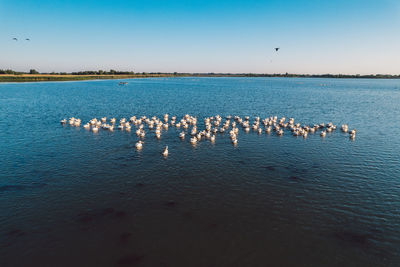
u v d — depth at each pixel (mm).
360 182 35125
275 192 32344
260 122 72312
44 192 31500
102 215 27406
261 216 27562
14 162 40156
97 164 39844
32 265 21203
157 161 41312
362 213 28219
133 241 23875
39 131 58812
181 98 130375
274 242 23891
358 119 79562
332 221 26859
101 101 113000
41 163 39938
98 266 21219
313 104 112688
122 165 39594
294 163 41344
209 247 23219
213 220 26828
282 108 100062
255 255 22375
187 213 27922
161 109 94125
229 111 91875
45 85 198500
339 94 163625
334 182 35062
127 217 27141
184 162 41094
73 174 36312
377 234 25016
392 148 49219
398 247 23438
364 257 22281
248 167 39531
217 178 35781
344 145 50844
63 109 90125
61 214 27438
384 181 35406
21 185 33031
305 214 27953
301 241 24031
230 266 21281
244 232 25109
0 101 105312
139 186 33312
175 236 24516
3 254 22156
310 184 34406
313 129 61344
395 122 75062
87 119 74625
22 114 79438
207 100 123125
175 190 32500
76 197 30562
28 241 23641
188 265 21328
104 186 33156
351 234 24984
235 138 51719
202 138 54656
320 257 22266
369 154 45781
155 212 28031
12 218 26625
